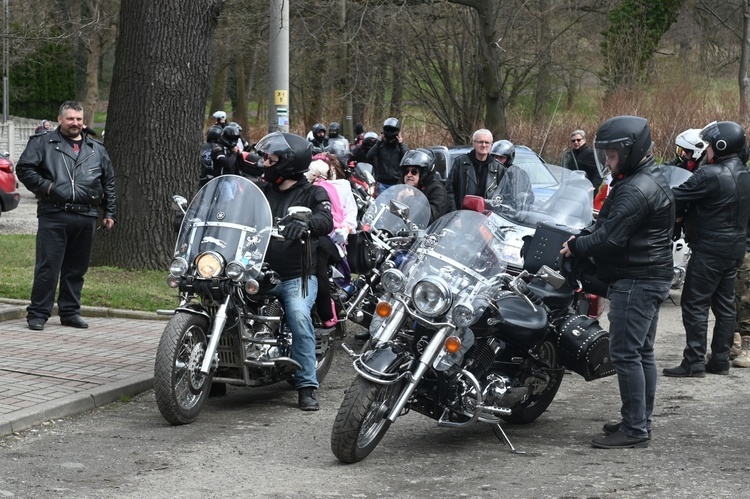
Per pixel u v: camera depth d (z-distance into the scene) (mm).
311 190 6871
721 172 7895
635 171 5957
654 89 26781
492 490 5090
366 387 5434
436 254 5738
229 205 6441
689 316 8094
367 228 8000
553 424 6602
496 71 24516
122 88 11656
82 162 8875
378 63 26953
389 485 5168
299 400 6875
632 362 5984
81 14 38188
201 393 6414
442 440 6137
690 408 7043
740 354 8625
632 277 5977
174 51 11602
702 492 5070
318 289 7164
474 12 24734
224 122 20031
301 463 5559
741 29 36312
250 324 6613
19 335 8547
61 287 9055
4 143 34062
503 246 5957
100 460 5508
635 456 5793
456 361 5594
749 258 8477
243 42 29672
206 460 5570
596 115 26484
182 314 6305
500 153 11211
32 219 19281
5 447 5695
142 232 11656
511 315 5930
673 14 31547
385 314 5496
